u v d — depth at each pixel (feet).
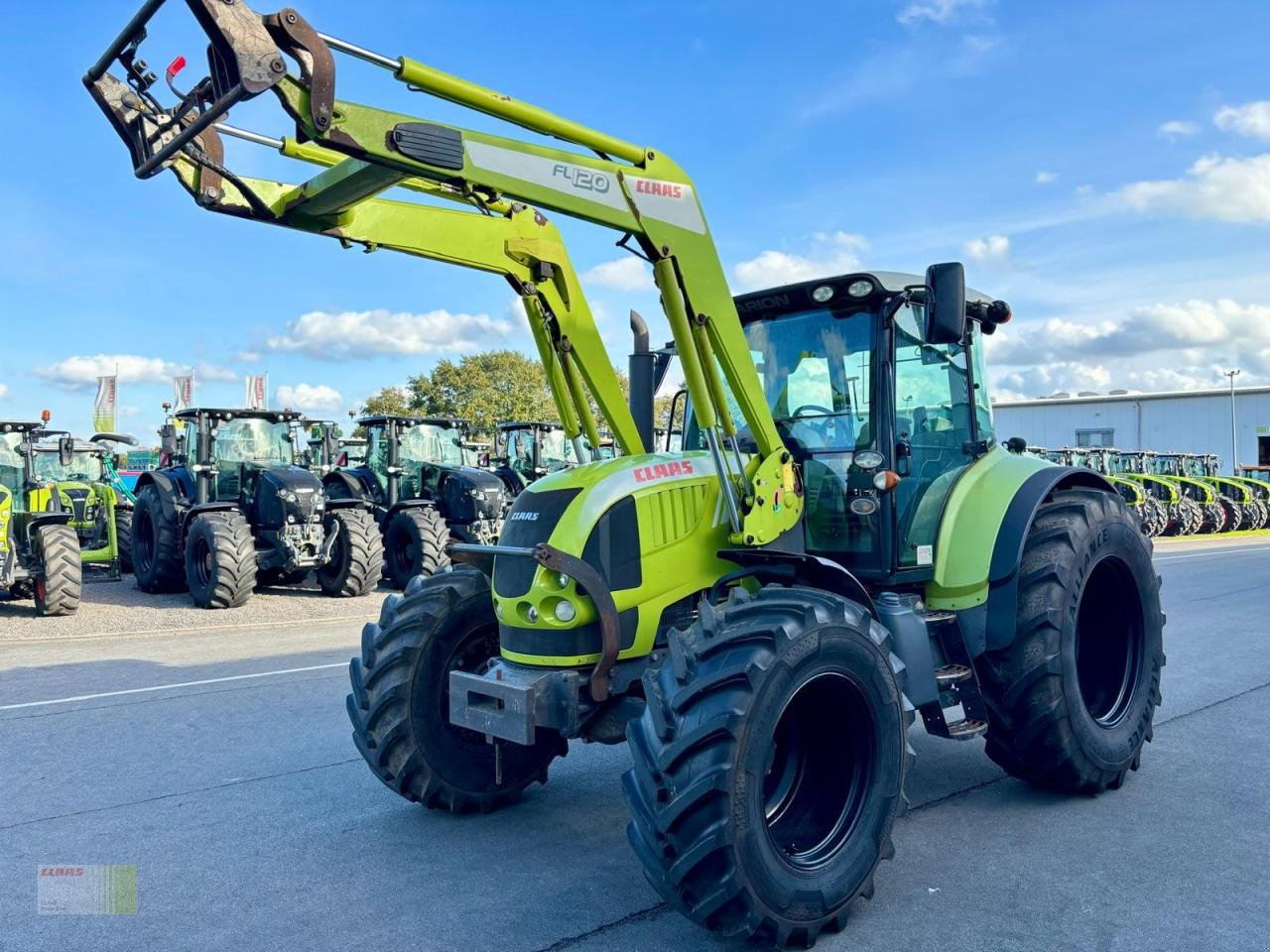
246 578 35.17
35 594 34.71
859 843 10.43
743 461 13.05
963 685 13.60
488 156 10.46
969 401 15.61
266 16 8.91
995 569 13.91
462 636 13.79
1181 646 26.43
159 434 42.78
